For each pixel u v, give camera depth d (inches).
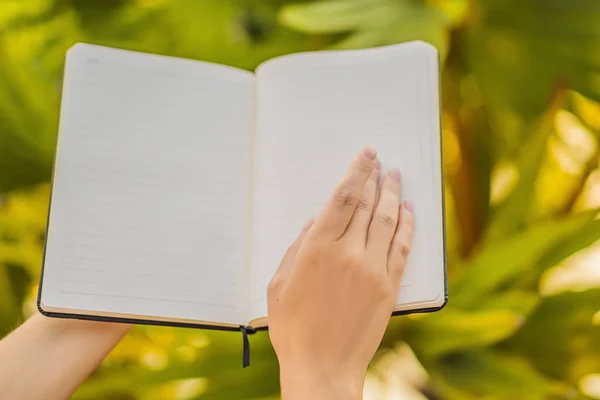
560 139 59.1
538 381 50.0
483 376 50.7
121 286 37.4
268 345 51.9
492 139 57.4
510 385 50.1
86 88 39.1
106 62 39.6
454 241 56.7
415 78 38.3
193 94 39.9
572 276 55.9
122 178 38.5
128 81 39.6
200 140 39.5
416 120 37.8
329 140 38.6
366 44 51.2
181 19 59.6
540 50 56.4
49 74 58.0
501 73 57.1
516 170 55.6
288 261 35.8
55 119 56.2
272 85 39.9
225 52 59.6
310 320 34.3
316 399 33.5
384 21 51.5
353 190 35.0
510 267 51.3
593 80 56.6
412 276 36.0
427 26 51.7
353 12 51.6
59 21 59.1
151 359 53.8
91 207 38.0
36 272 56.6
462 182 56.8
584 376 53.7
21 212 56.3
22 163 55.9
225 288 38.2
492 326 49.0
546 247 51.4
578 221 51.4
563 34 55.8
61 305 36.9
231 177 39.4
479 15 55.9
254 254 38.4
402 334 50.9
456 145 58.1
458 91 57.8
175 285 37.8
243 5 59.5
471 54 57.0
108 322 37.9
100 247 37.6
